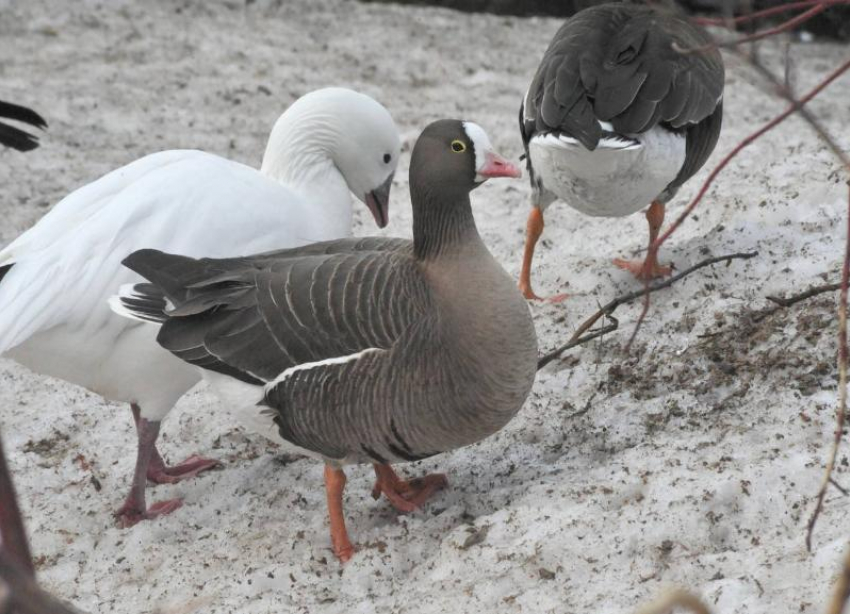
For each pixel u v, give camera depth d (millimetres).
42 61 20172
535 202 12367
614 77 10820
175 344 8922
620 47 11211
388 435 8594
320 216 11219
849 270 6336
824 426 8961
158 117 18328
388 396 8422
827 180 13359
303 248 9477
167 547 9508
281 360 8703
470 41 22188
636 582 7734
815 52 21812
